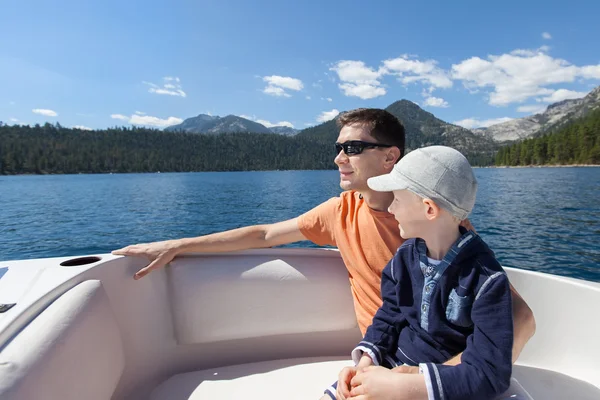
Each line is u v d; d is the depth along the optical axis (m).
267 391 1.53
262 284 1.76
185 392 1.53
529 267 8.65
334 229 1.75
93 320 1.22
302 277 1.79
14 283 1.22
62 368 0.99
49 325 1.03
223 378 1.63
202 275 1.74
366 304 1.65
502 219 15.51
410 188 1.12
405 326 1.32
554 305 1.62
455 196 1.07
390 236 1.60
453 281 1.10
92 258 1.57
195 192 37.25
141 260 1.68
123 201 28.27
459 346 1.16
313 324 1.79
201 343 1.74
